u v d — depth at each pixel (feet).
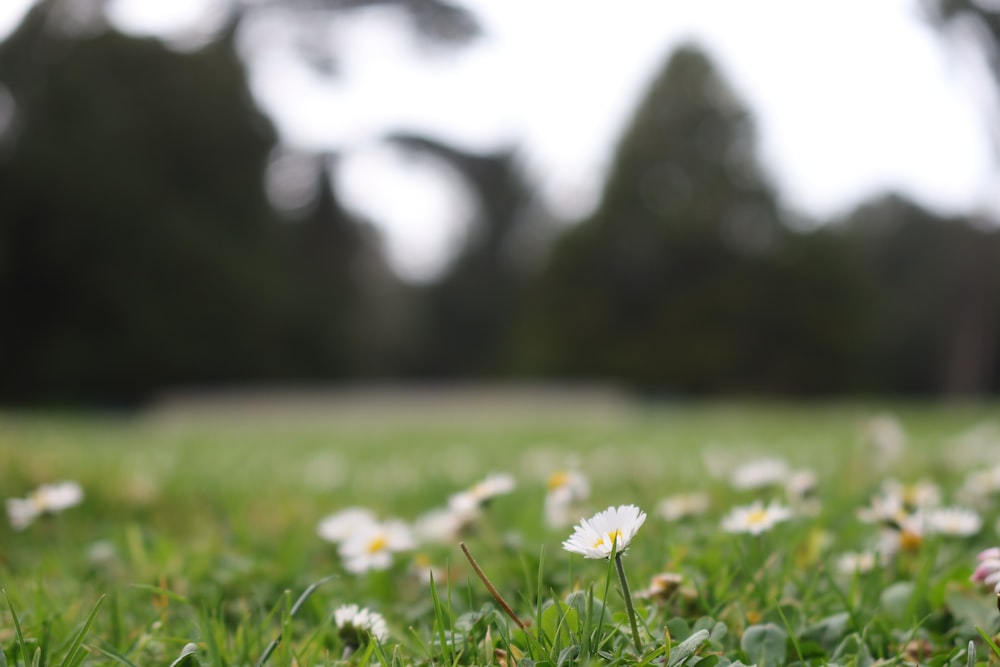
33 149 73.15
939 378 111.04
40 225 74.90
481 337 126.21
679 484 12.78
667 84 95.14
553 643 4.11
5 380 75.51
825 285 92.79
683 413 49.67
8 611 5.74
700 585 5.43
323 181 103.86
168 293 77.97
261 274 82.99
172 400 63.52
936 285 110.63
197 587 6.60
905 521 6.26
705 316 92.79
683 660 3.74
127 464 15.93
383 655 4.28
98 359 75.20
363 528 6.53
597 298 94.89
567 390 72.43
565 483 7.50
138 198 76.33
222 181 84.48
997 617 4.81
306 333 88.38
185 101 81.56
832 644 4.64
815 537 7.04
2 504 10.31
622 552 3.91
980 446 17.33
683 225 92.89
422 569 6.41
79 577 7.31
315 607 5.93
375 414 51.44
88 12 81.25
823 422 33.53
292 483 15.71
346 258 105.29
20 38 76.48
